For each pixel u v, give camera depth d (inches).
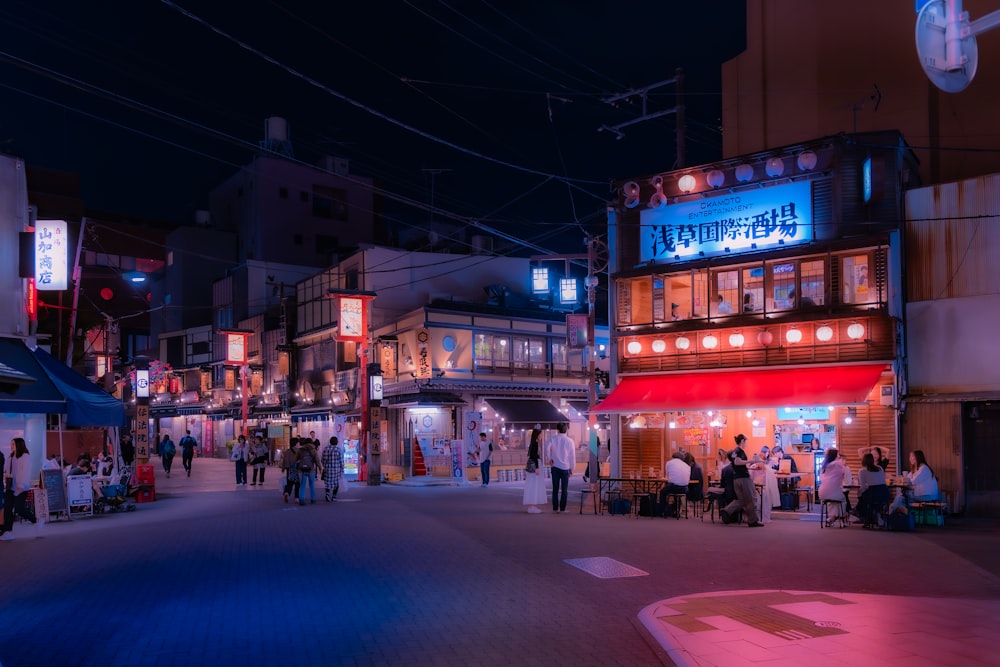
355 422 1568.7
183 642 300.2
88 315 1310.3
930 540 574.2
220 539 576.4
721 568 452.8
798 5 1064.2
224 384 2118.6
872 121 994.7
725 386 838.5
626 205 957.2
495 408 1379.2
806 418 828.0
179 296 2415.1
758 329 850.1
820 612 333.7
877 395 778.8
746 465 673.0
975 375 750.5
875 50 1000.9
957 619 321.1
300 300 1841.8
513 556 491.5
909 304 789.9
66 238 810.8
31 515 644.7
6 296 754.8
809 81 1044.5
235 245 2500.0
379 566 457.7
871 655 270.2
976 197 763.4
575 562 468.4
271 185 2384.4
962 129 940.6
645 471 925.2
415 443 1314.0
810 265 824.9
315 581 414.3
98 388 778.2
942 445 748.0
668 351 911.7
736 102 1125.7
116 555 509.4
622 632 314.0
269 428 1932.8
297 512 768.9
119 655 284.0
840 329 799.7
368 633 312.0
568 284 1275.8
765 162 861.8
